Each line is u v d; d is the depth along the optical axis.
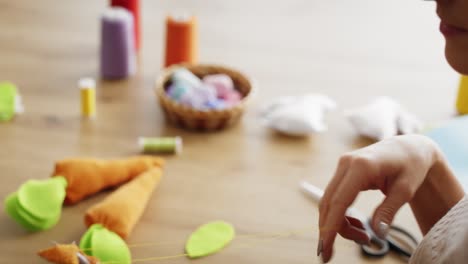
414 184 0.73
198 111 1.11
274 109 1.21
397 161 0.73
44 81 1.28
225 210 0.93
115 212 0.86
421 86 1.34
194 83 1.20
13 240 0.86
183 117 1.13
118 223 0.85
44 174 0.99
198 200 0.96
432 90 1.33
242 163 1.06
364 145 1.13
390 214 0.72
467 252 0.58
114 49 1.27
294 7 1.69
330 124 1.19
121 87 1.28
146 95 1.26
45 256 0.76
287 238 0.88
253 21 1.60
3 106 1.14
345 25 1.60
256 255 0.84
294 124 1.13
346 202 0.72
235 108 1.13
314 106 1.17
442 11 0.56
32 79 1.28
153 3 1.66
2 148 1.05
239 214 0.93
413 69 1.41
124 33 1.27
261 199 0.97
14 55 1.37
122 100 1.23
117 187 0.98
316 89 1.31
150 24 1.55
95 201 0.94
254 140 1.13
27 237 0.86
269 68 1.38
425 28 1.60
